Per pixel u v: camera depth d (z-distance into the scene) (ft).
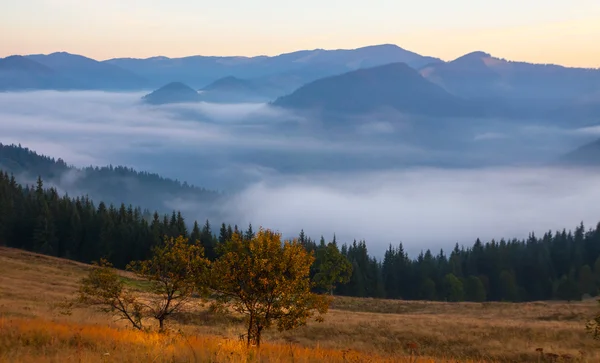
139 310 76.48
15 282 158.92
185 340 54.90
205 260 73.92
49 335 57.62
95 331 63.46
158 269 75.15
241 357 44.21
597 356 89.40
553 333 112.78
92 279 75.41
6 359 44.88
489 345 104.37
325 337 112.37
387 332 115.96
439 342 108.27
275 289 60.29
